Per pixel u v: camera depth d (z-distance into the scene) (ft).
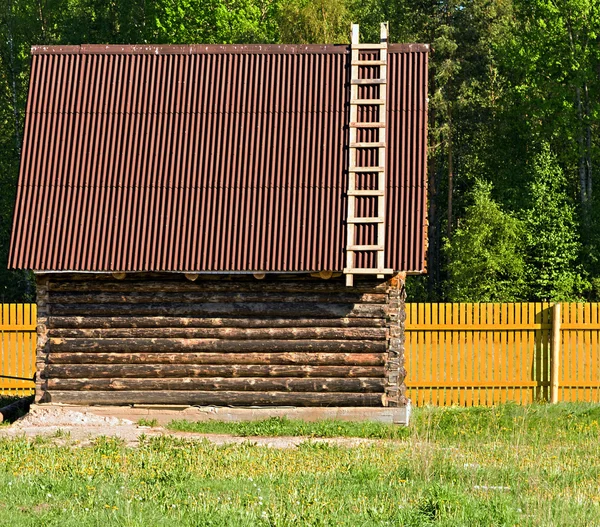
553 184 265.13
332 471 96.07
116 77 136.77
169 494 85.56
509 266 248.52
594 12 279.90
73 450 108.06
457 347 151.12
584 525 77.61
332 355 128.26
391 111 131.85
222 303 129.18
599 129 317.22
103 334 129.90
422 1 305.32
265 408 128.47
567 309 150.61
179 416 128.36
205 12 341.21
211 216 127.95
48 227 128.57
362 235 125.39
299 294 128.77
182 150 132.05
